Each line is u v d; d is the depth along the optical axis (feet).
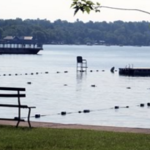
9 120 117.19
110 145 93.76
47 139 97.71
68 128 111.75
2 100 249.34
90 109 228.22
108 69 590.96
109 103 255.50
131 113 216.33
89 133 104.53
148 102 261.03
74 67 619.67
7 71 513.04
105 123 185.88
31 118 193.06
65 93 303.68
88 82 398.83
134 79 437.99
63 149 89.92
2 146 91.61
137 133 106.52
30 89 326.03
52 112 213.46
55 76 462.60
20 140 96.48
